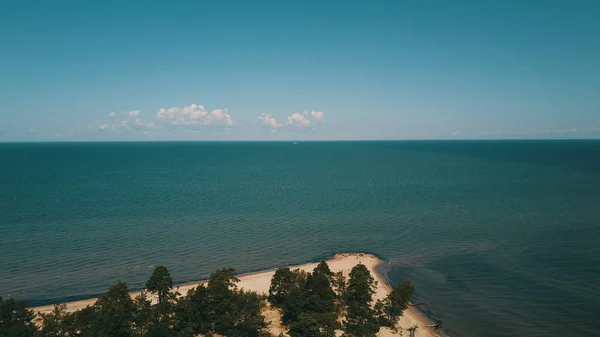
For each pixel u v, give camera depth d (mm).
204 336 52000
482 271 82375
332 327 52281
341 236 107500
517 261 87688
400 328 59094
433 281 77688
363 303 61375
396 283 76625
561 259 88250
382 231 112562
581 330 58438
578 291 71812
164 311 53219
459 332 58469
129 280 75938
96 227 111312
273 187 193375
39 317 59094
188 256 89938
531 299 69062
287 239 104125
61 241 97938
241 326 53719
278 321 58656
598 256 89625
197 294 55406
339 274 69375
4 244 94625
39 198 154000
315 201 156250
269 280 75375
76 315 51719
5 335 45125
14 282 73812
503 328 59406
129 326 48750
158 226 113938
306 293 58438
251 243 100250
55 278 76062
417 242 102625
